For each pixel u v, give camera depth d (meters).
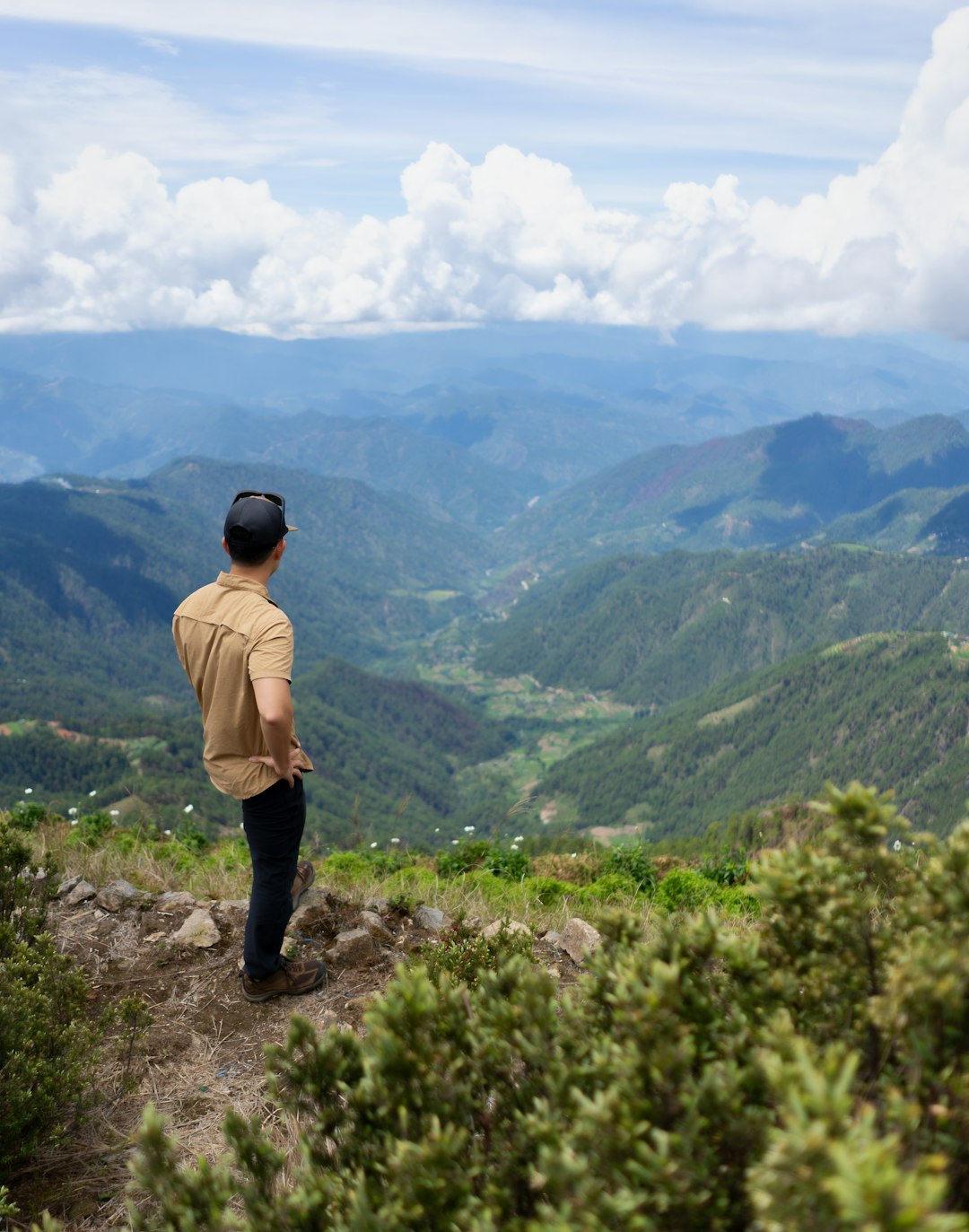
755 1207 0.97
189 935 4.16
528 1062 1.52
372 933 4.24
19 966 2.87
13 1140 2.43
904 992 1.21
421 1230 1.24
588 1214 1.05
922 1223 0.73
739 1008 1.44
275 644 3.09
